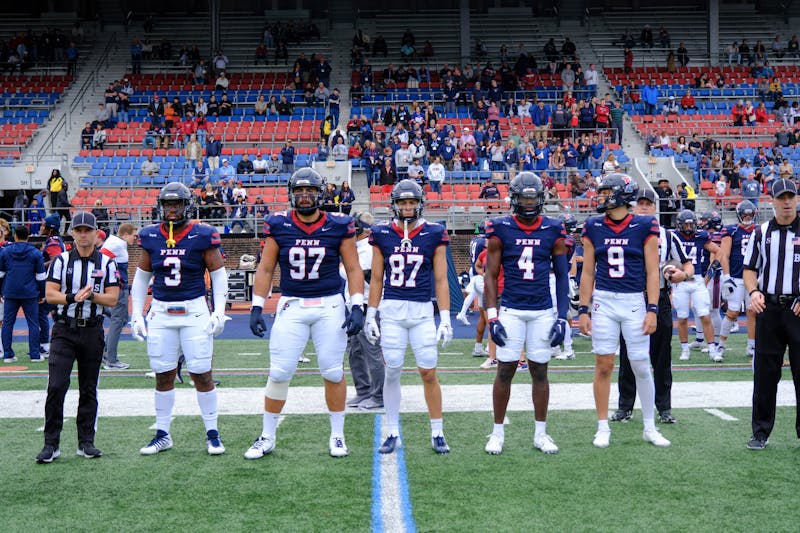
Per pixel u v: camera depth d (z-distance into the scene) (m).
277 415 5.42
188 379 8.23
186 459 5.30
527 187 5.36
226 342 11.35
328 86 25.67
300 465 5.14
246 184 20.00
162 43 27.33
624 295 5.55
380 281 5.59
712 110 24.69
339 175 20.14
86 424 5.39
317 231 5.33
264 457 5.34
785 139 22.06
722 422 6.21
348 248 5.39
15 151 22.91
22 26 29.69
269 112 23.95
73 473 5.00
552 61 27.05
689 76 26.77
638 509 4.26
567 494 4.52
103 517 4.21
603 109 22.20
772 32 29.56
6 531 4.02
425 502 4.40
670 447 5.50
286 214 5.43
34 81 26.19
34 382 8.15
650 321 5.49
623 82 26.41
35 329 9.61
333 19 29.67
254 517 4.19
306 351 10.45
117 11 29.55
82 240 5.32
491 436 5.48
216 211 17.94
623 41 28.48
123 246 8.91
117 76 26.73
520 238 5.42
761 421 5.52
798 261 5.38
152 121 22.67
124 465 5.17
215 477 4.89
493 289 5.45
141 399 7.25
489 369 8.89
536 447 5.50
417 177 19.39
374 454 5.39
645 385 5.60
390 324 5.49
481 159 21.09
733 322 9.16
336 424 5.39
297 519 4.16
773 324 5.47
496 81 24.69
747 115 23.50
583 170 19.95
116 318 8.98
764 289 5.50
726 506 4.30
